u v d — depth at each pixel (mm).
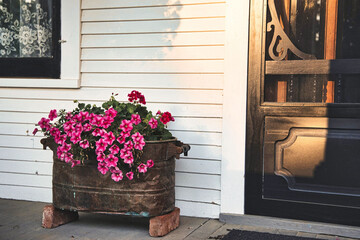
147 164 3113
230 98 3625
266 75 3549
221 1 3643
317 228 3340
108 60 3994
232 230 3369
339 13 3361
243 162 3607
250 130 3584
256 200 3580
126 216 3828
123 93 3957
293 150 3467
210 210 3740
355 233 3238
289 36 3486
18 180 4301
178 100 3795
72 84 4035
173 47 3801
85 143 3119
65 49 4082
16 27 4273
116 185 3203
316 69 3395
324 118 3375
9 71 4277
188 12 3738
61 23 4094
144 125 3264
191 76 3758
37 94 4195
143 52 3887
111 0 3947
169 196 3326
